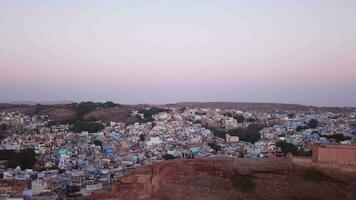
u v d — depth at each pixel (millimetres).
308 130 183375
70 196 100500
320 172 70938
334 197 65000
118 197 73250
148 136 183750
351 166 69875
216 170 73625
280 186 68500
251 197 66500
